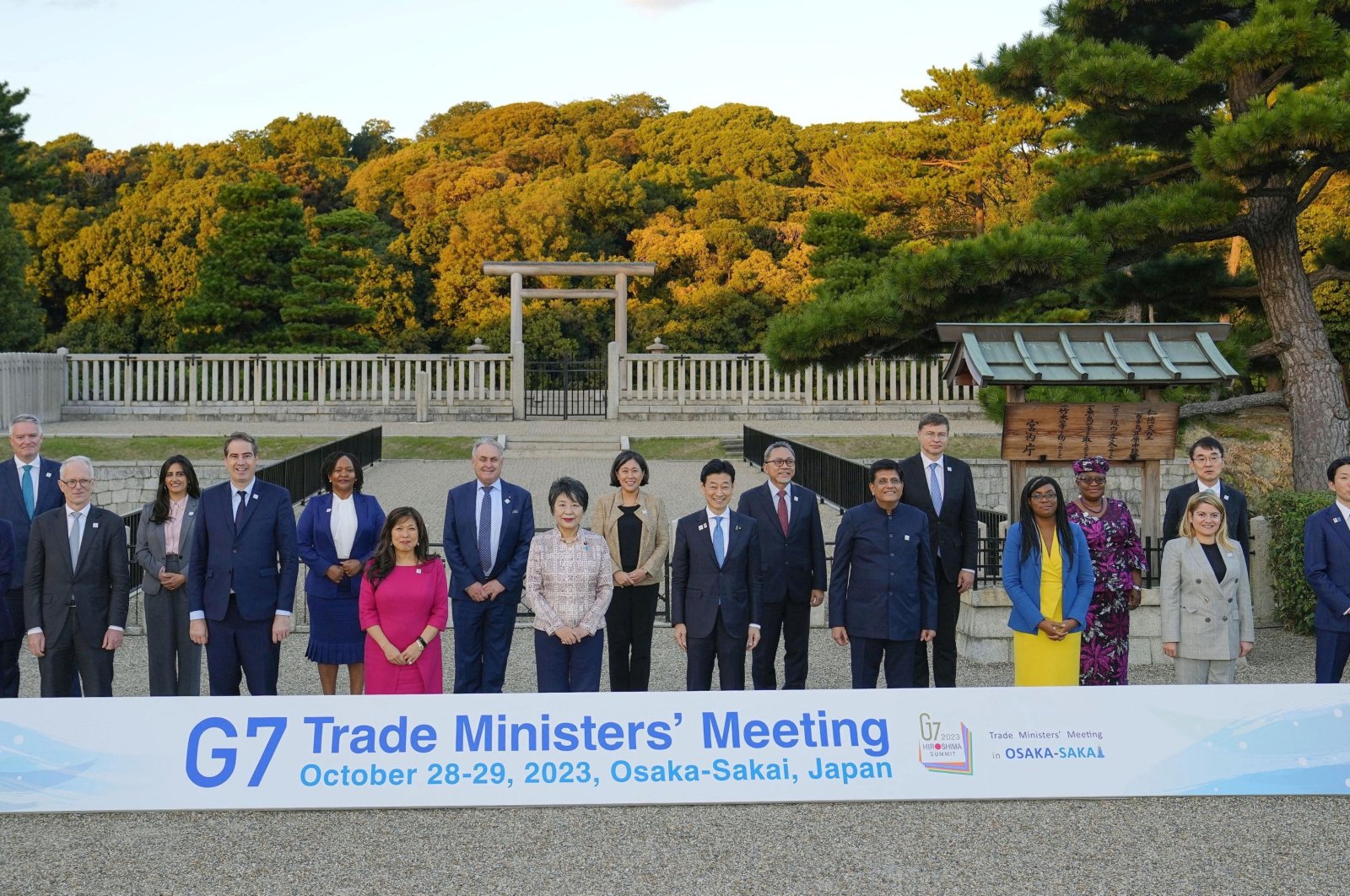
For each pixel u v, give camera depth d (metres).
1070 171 14.72
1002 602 9.27
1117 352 9.36
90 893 5.09
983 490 19.78
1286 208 13.44
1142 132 14.40
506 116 65.94
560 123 67.50
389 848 5.58
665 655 9.55
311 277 33.66
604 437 23.53
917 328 13.23
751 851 5.54
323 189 55.69
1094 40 13.45
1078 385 9.23
